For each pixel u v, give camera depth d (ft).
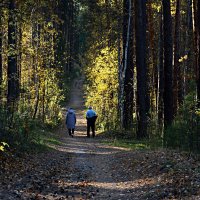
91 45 175.01
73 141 82.12
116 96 113.09
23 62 104.58
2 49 58.85
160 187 31.19
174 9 89.04
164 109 63.57
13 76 61.05
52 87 115.24
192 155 41.63
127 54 87.81
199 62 57.67
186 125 49.11
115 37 115.55
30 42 94.99
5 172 36.04
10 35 59.00
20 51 62.54
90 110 93.30
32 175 37.55
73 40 276.21
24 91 94.73
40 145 57.77
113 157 53.21
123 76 88.12
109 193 32.30
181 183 30.50
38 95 98.37
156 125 74.28
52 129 102.78
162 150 49.01
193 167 34.96
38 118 99.86
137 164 43.21
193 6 60.80
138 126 74.49
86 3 148.05
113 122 98.89
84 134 104.17
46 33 99.35
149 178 35.70
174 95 77.10
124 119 88.28
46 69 101.19
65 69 254.68
